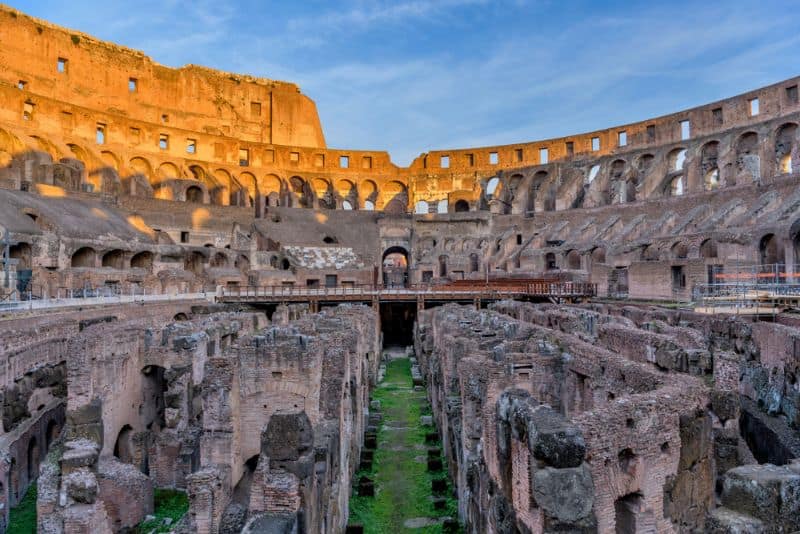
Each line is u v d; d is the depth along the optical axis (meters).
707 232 59.78
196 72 116.06
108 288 50.62
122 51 106.50
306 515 10.69
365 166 117.56
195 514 13.80
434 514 17.62
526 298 60.72
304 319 31.17
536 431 8.69
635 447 9.45
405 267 103.69
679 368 16.55
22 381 20.70
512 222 99.19
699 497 10.39
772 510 7.76
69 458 14.88
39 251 51.41
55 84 96.69
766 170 78.38
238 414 16.47
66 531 14.15
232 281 71.00
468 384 16.17
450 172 116.50
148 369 22.02
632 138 98.56
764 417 17.97
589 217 90.50
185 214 85.44
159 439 20.08
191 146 105.19
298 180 114.81
